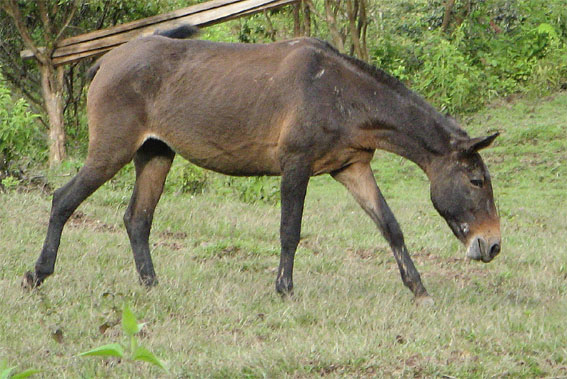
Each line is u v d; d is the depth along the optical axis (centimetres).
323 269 1361
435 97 2827
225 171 1180
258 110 1124
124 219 1230
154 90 1156
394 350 925
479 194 1123
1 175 1828
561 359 922
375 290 1216
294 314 1066
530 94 2827
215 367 867
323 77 1120
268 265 1363
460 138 1129
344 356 895
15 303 1061
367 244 1555
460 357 913
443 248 1548
